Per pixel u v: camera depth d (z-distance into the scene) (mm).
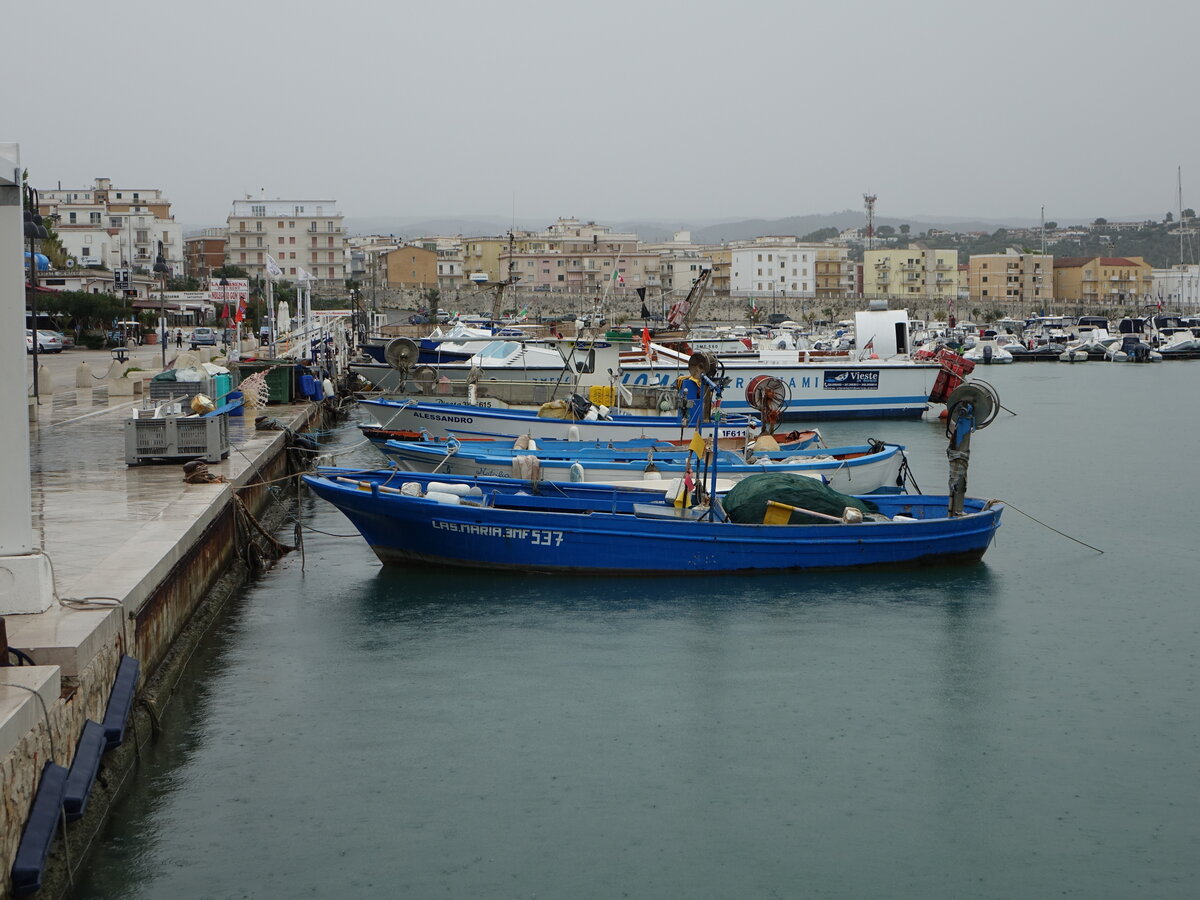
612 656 18281
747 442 30047
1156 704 16828
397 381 53781
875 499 24719
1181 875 12234
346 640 18812
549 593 21281
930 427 52250
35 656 11250
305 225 182250
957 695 17047
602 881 11906
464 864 12141
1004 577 23516
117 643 13148
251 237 181250
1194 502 33000
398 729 15406
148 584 14781
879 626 20062
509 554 22062
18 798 9477
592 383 44281
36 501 20297
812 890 11820
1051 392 75250
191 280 131375
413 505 21812
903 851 12617
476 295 167750
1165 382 84250
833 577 22547
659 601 20922
